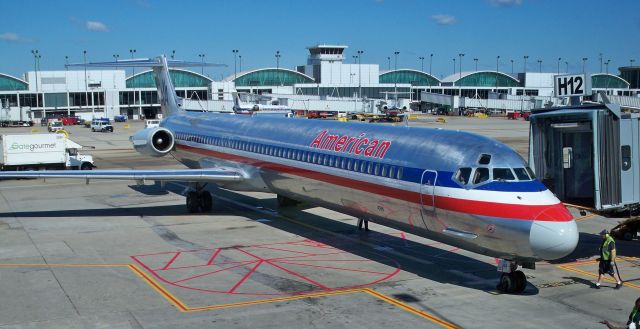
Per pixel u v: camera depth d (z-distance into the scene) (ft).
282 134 76.23
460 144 51.55
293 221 80.02
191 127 101.96
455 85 535.60
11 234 71.72
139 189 110.52
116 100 456.86
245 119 89.61
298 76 496.64
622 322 42.57
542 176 64.64
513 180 47.32
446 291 49.52
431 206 50.67
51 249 64.08
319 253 62.54
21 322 42.29
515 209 45.55
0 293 48.83
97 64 117.39
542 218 44.93
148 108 478.59
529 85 537.24
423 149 53.62
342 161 61.98
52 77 452.76
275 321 42.63
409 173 53.11
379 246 65.72
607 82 498.28
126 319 42.93
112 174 81.25
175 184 116.57
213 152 91.09
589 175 65.77
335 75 482.69
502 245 46.50
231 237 70.28
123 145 215.72
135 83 488.85
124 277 53.57
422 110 479.00
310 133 71.20
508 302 46.78
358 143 61.72
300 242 67.72
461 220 48.37
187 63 127.65
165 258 60.44
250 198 98.43
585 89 64.39
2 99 436.76
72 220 80.84
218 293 49.01
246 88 463.01
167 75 120.26
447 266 57.31
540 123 64.18
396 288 50.31
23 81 460.14
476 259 59.82
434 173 50.80
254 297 48.01
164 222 79.46
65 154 136.77
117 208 90.43
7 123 367.86
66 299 47.32
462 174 48.98
